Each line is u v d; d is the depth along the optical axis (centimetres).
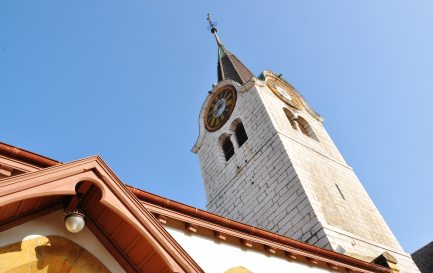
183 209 934
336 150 2777
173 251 716
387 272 1390
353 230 2006
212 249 955
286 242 1132
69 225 693
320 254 1205
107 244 757
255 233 1068
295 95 3134
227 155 2739
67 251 712
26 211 692
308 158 2364
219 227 998
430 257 2983
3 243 648
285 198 2098
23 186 625
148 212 732
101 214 749
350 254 1755
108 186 712
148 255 744
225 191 2522
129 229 731
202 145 2958
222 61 3738
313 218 1891
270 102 2692
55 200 725
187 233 936
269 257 1075
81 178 692
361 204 2317
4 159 698
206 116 3067
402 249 2166
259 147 2444
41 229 700
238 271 961
